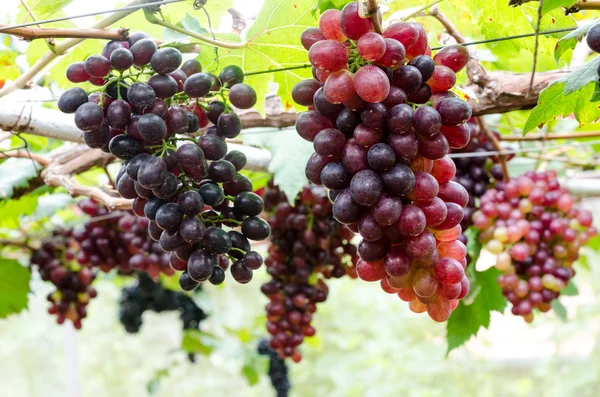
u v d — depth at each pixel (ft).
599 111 2.88
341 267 3.91
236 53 2.94
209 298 5.99
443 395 11.02
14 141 4.33
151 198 2.53
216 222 2.63
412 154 2.34
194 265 2.49
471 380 11.46
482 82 3.25
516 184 3.52
